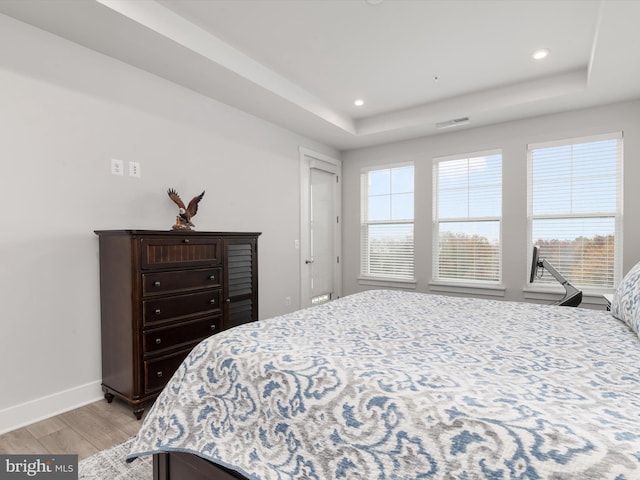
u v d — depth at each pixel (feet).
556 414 2.41
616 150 10.88
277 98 10.42
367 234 16.15
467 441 2.36
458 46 8.72
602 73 8.86
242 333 4.50
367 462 2.66
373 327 5.00
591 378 3.12
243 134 11.54
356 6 7.20
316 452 2.93
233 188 11.20
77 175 7.48
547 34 8.18
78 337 7.47
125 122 8.34
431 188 14.16
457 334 4.64
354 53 9.07
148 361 7.11
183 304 7.90
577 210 11.46
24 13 6.41
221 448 3.41
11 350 6.56
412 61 9.46
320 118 12.15
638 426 2.25
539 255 12.09
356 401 2.90
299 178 13.98
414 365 3.36
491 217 12.98
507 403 2.58
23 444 6.00
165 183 9.21
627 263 10.62
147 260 7.15
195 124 9.99
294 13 7.42
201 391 3.85
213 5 7.16
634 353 3.84
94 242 7.75
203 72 8.80
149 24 6.93
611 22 6.80
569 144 11.53
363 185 16.20
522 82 10.72
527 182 12.21
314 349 3.86
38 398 6.88
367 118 13.82
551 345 4.14
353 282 16.38
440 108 12.18
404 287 14.96
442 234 14.08
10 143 6.55
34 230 6.86
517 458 2.18
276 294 12.90
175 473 3.87
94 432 6.40
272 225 12.71
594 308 11.07
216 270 8.79
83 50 7.59
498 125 12.68
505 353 3.83
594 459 2.01
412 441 2.53
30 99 6.80
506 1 7.04
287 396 3.26
